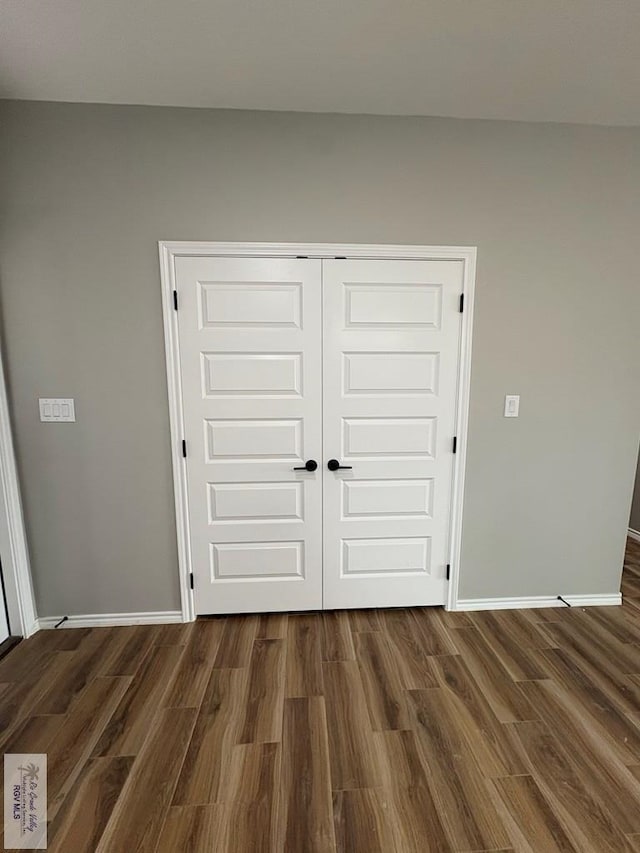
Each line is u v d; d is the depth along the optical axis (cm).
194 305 219
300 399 230
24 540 229
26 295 213
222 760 155
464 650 217
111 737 165
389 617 246
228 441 231
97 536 234
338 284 222
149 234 212
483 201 222
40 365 218
